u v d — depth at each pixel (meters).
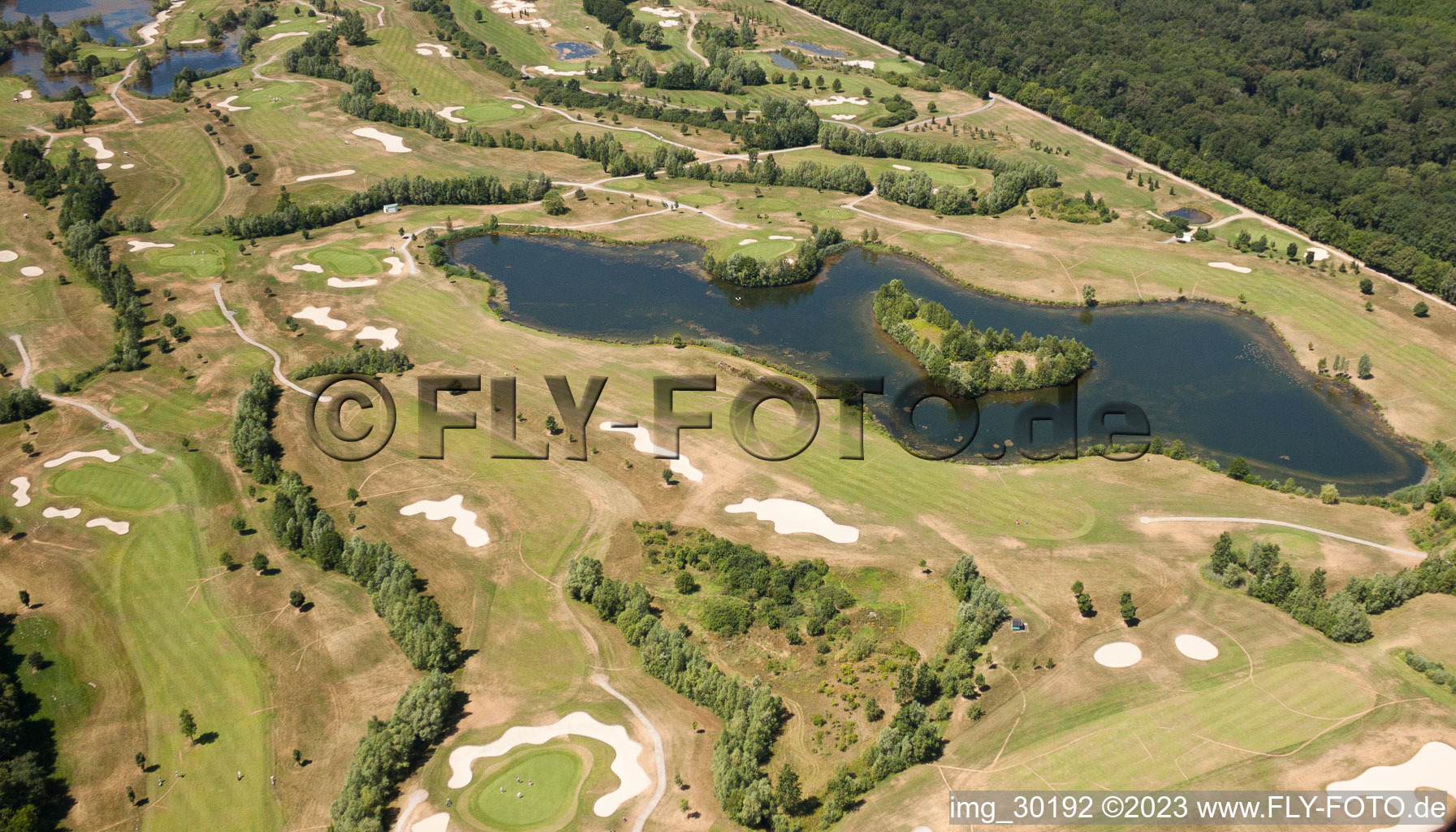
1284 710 111.25
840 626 123.81
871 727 110.75
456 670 118.06
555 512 144.00
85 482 149.88
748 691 110.62
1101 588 130.12
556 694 114.94
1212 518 144.12
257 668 118.06
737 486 149.62
